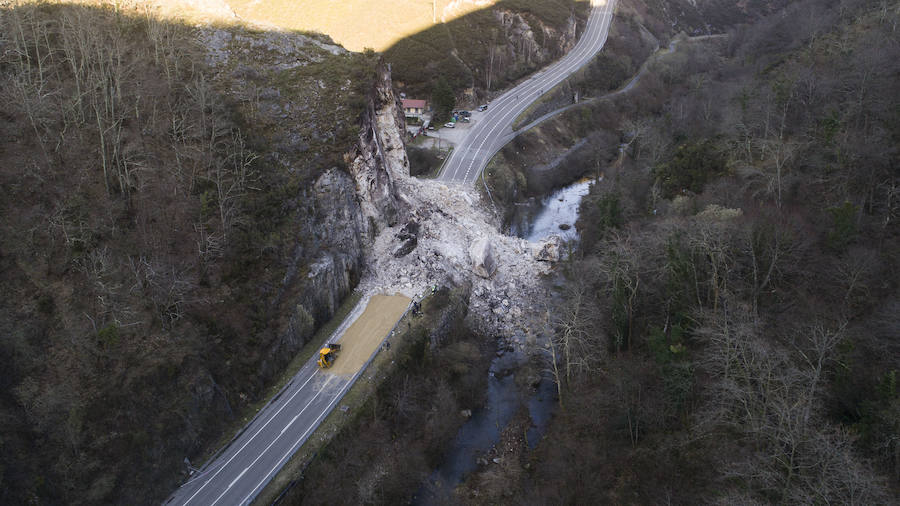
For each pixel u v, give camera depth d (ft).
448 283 236.43
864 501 109.70
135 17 258.57
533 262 270.67
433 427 178.91
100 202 178.50
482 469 174.60
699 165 261.65
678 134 334.24
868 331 157.69
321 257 210.79
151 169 188.75
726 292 174.60
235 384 172.35
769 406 136.15
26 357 144.56
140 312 162.20
